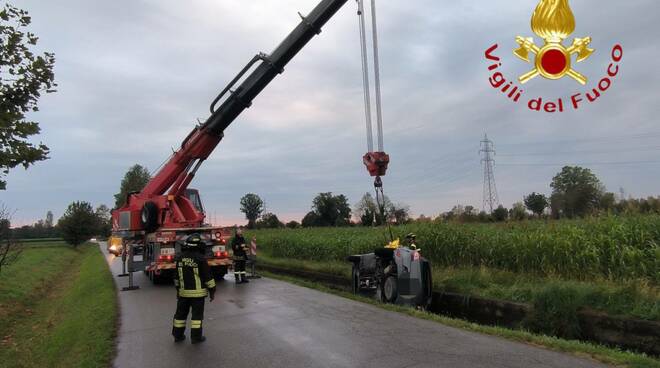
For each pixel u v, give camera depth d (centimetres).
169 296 1277
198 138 1504
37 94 1025
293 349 711
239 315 971
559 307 852
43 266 2881
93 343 786
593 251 978
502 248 1209
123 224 1744
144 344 766
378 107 1127
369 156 1124
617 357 630
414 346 710
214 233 1535
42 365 827
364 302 1109
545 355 655
